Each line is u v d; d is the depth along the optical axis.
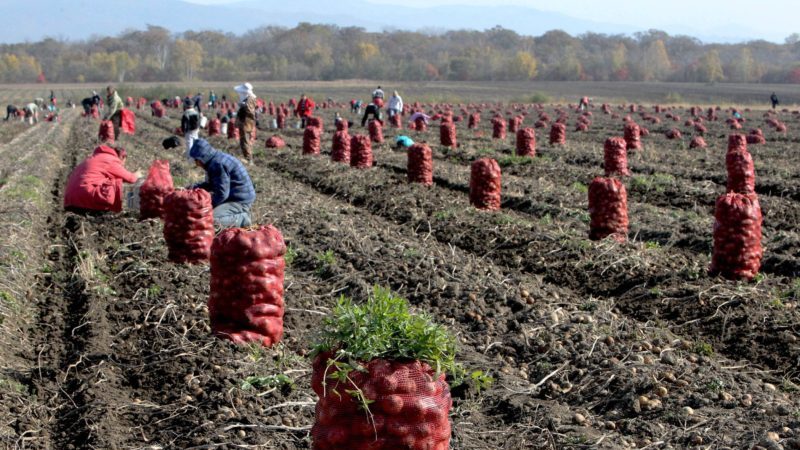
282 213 16.52
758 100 93.19
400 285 11.65
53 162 27.80
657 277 11.87
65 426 7.70
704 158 27.05
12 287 11.28
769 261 12.70
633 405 7.76
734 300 10.67
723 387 8.08
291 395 7.99
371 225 15.99
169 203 12.27
